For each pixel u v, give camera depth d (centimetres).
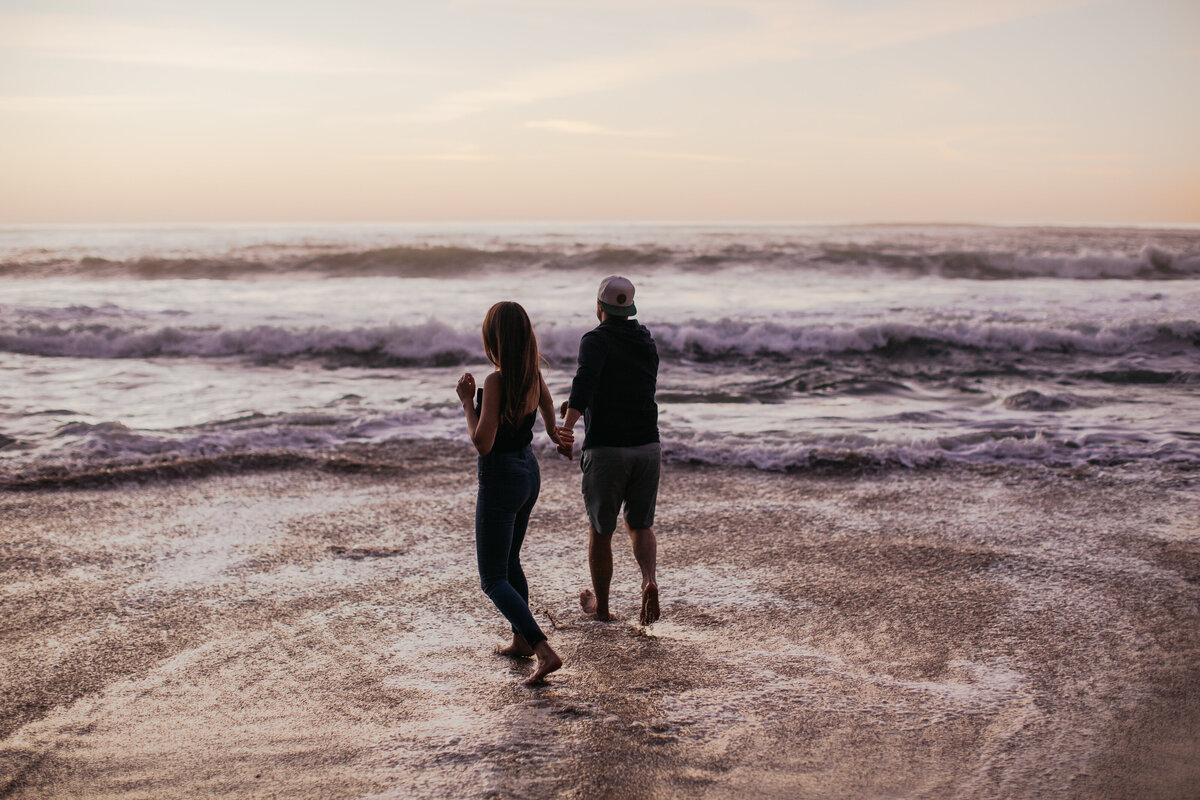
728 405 967
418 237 4444
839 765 279
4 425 824
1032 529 539
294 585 455
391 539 530
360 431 813
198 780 274
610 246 3262
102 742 299
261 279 2500
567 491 642
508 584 351
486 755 288
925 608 420
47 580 457
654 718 313
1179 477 647
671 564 490
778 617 412
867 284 2283
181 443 737
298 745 297
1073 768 275
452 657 372
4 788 269
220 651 376
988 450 724
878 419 878
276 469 679
